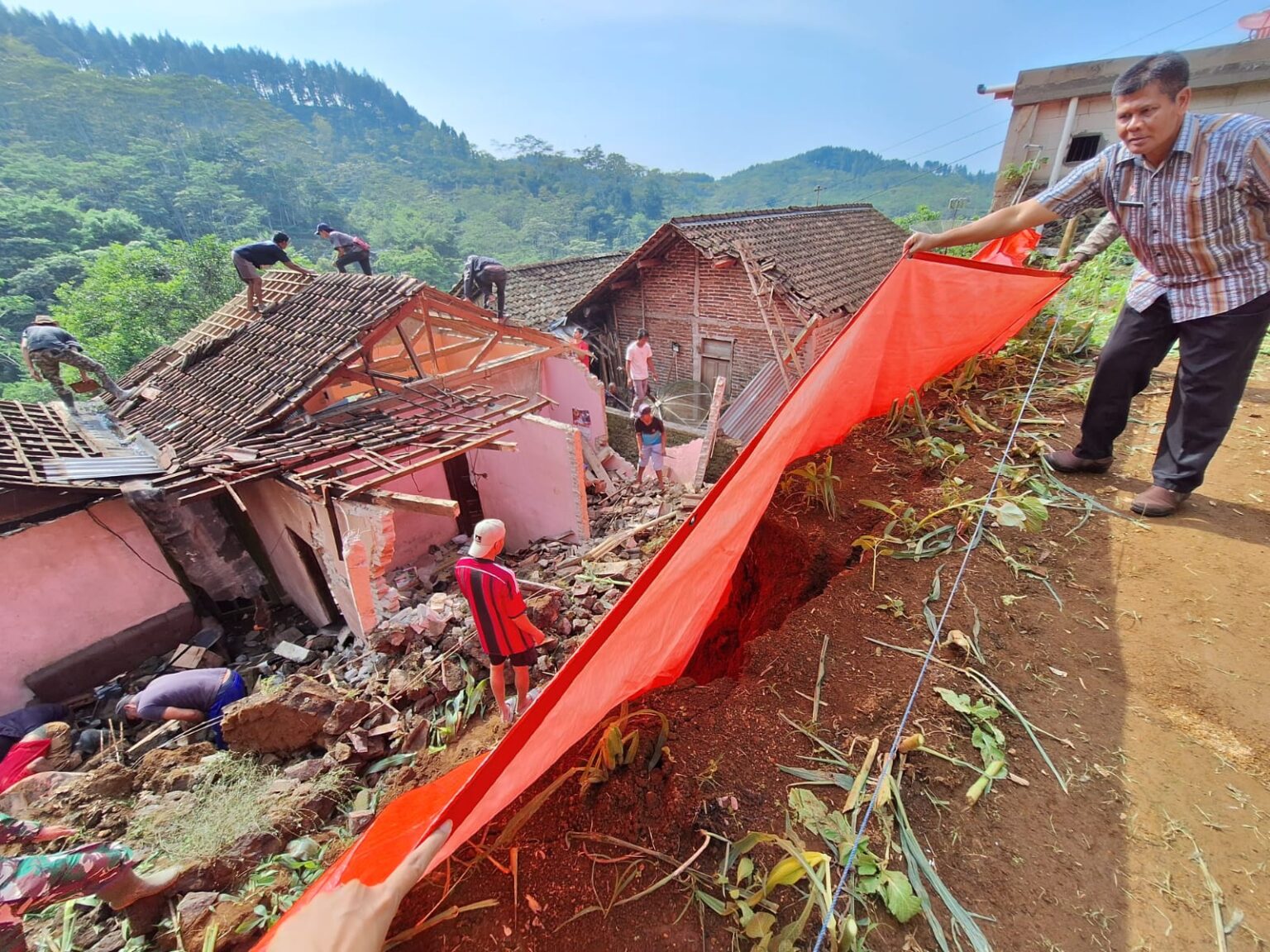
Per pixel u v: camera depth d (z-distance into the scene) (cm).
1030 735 182
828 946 132
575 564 646
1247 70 969
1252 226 215
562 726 150
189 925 259
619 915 145
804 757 177
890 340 334
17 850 311
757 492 227
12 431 677
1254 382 396
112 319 2764
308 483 579
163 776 357
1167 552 252
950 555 260
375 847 154
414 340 964
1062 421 352
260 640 712
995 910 141
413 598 704
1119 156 234
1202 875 147
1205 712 187
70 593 603
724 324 1303
